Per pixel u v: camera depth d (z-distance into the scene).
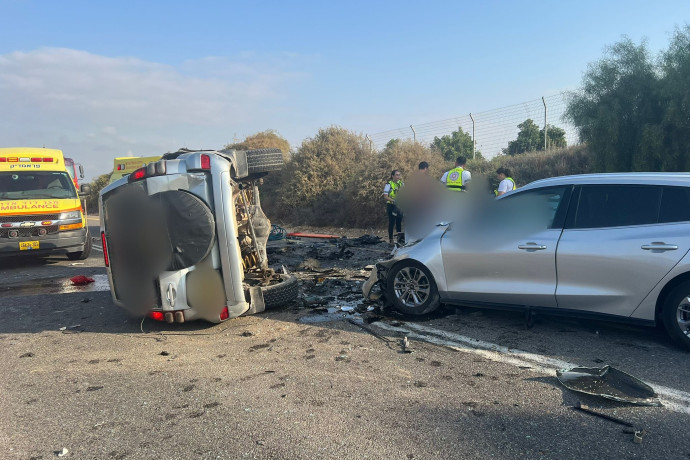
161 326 6.05
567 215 5.12
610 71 12.57
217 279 5.55
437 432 3.36
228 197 5.50
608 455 3.03
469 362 4.57
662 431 3.28
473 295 5.61
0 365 4.99
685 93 11.30
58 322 6.52
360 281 8.30
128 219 5.55
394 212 12.59
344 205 19.28
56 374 4.68
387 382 4.20
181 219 5.43
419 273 6.01
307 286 7.92
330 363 4.66
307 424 3.53
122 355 5.12
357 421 3.54
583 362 4.47
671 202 4.66
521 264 5.23
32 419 3.78
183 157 5.54
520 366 4.43
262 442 3.30
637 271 4.61
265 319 6.22
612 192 4.96
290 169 22.05
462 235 5.68
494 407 3.69
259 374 4.47
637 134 12.12
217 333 5.71
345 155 21.22
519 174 16.55
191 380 4.39
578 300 4.93
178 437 3.42
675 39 12.05
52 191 11.80
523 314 5.96
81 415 3.81
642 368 4.29
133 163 18.73
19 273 10.75
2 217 10.70
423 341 5.19
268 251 11.38
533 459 3.02
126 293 5.68
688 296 4.48
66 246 11.38
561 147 17.44
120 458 3.19
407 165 17.17
